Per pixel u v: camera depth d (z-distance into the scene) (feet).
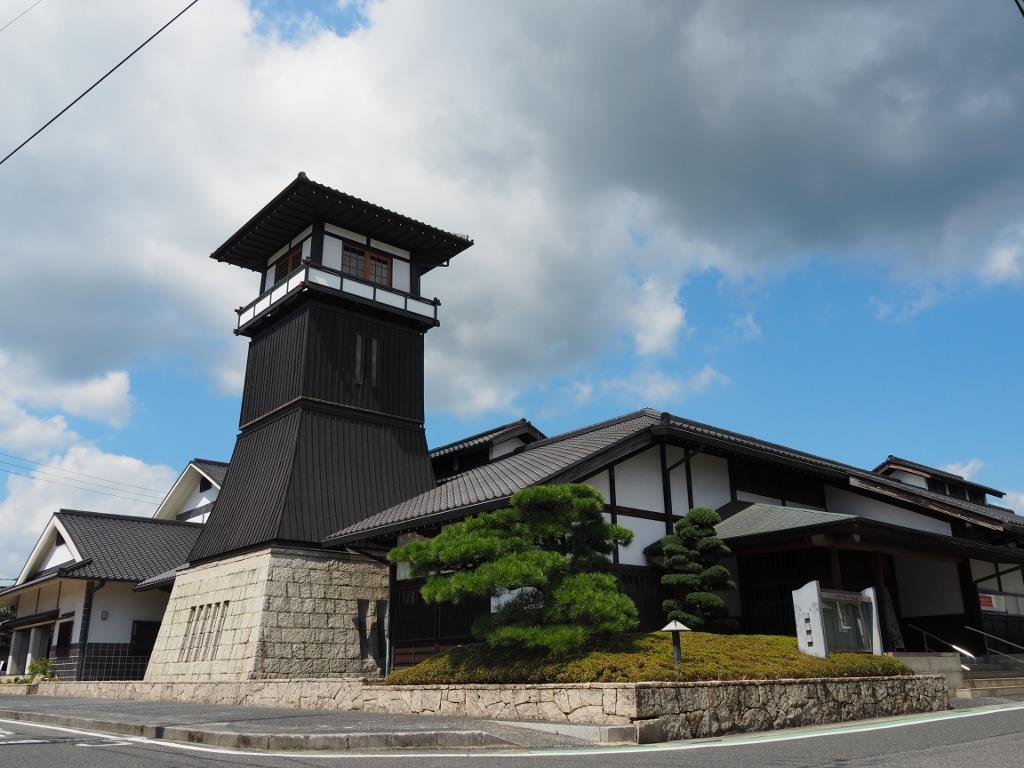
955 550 56.44
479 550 38.96
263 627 57.67
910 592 62.69
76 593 85.05
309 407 67.26
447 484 64.85
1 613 122.52
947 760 23.27
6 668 104.37
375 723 33.81
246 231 74.33
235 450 74.38
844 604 44.91
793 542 51.19
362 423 70.13
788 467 63.36
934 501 60.34
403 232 74.69
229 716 38.75
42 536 95.40
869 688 40.01
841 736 30.71
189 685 59.72
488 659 40.55
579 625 37.19
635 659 35.58
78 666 79.36
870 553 55.67
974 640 57.98
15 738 30.42
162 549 91.30
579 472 49.65
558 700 33.81
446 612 53.47
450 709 38.93
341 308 71.87
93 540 89.04
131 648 82.84
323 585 61.77
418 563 42.22
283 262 76.38
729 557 58.34
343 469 66.95
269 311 72.79
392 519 56.13
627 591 51.37
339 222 72.64
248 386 75.72
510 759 24.80
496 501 46.50
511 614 39.65
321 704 47.32
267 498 64.85
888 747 26.68
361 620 62.95
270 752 26.73
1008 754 24.26
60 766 22.76
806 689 37.01
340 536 59.06
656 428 53.67
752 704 34.55
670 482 57.16
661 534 55.11
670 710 31.55
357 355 71.67
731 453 59.82
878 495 65.41
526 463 59.41
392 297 74.28
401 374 74.33
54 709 45.50
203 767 22.49
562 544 41.68
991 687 51.55
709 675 34.55
